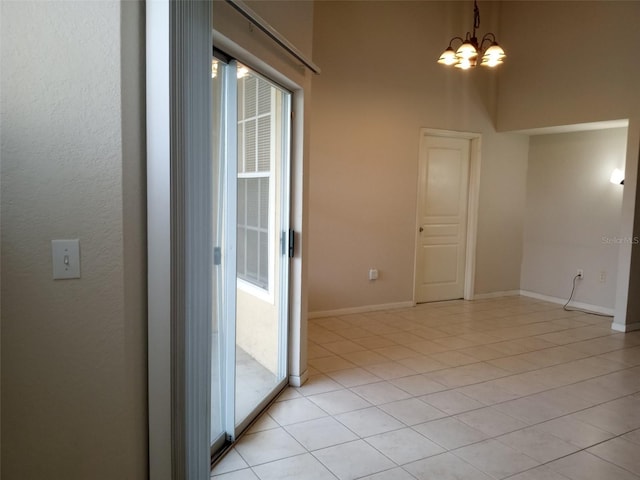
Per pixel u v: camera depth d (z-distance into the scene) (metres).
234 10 2.27
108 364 1.59
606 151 5.52
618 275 4.91
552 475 2.33
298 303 3.32
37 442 1.52
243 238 2.72
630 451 2.57
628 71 4.79
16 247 1.44
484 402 3.14
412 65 5.47
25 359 1.48
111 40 1.53
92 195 1.53
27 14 1.41
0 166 1.41
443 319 5.22
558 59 5.41
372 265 5.45
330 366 3.76
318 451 2.50
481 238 6.20
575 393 3.32
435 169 5.89
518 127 5.87
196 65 1.79
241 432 2.67
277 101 3.10
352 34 5.08
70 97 1.48
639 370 3.78
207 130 1.87
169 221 1.66
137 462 1.69
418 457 2.46
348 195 5.21
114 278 1.57
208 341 1.94
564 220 5.98
